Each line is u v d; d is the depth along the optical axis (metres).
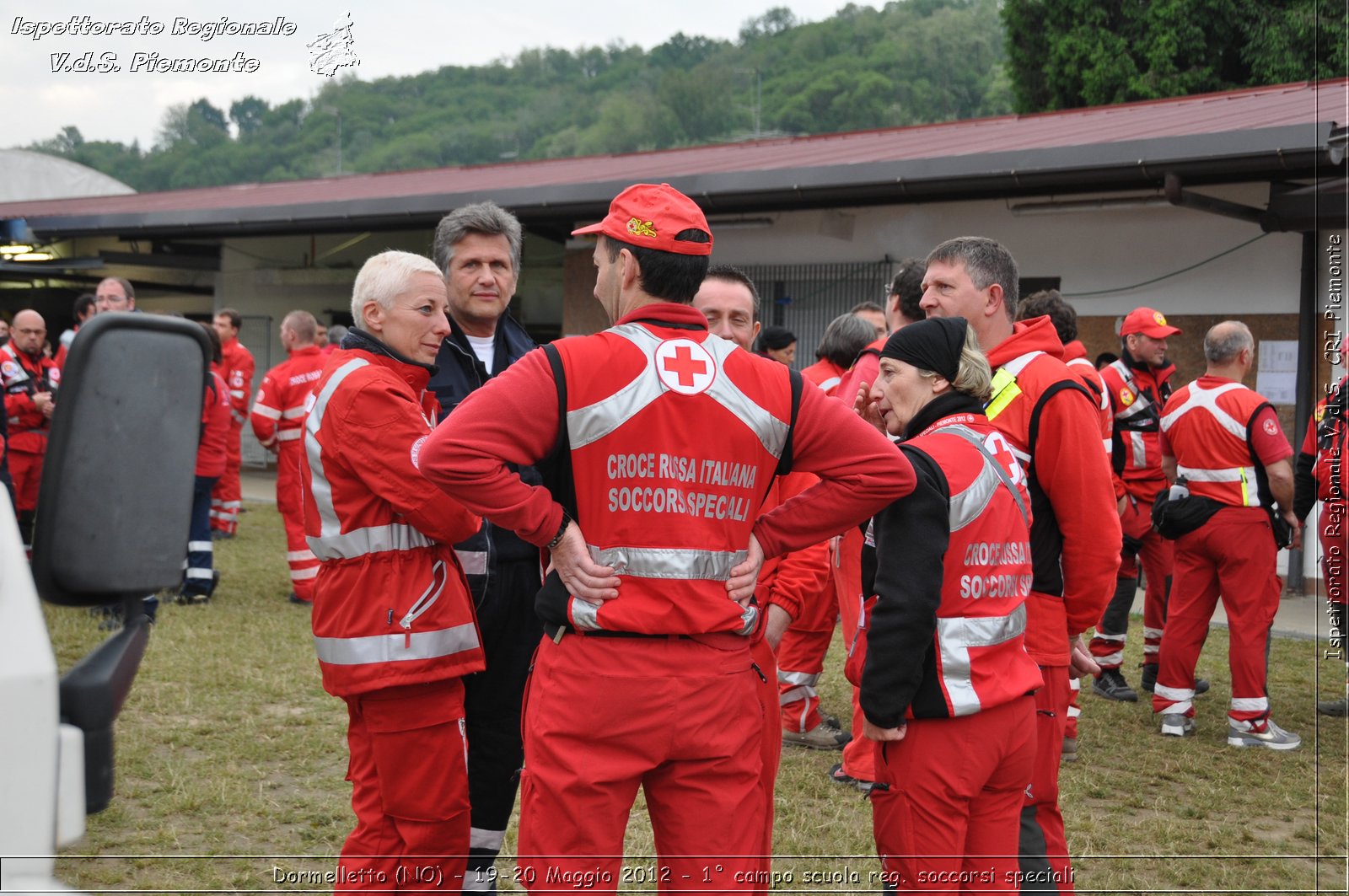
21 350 8.63
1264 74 23.58
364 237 19.95
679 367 2.44
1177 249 11.20
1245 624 5.95
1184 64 25.06
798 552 3.63
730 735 2.47
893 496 2.60
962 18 67.94
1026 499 3.05
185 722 5.72
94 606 1.80
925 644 2.76
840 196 12.12
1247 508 5.95
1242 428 5.89
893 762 2.89
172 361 1.81
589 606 2.41
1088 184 10.83
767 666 2.71
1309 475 6.63
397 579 3.03
